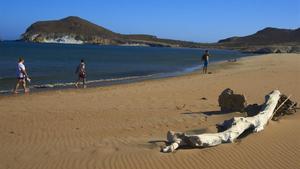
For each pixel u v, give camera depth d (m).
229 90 15.27
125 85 27.48
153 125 13.31
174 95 21.12
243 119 10.92
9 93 23.72
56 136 11.81
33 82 31.45
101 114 15.41
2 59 67.12
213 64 57.53
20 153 9.95
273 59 67.12
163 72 44.28
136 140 11.02
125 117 14.80
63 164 8.94
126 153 9.57
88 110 16.34
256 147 9.93
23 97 21.23
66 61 66.06
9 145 10.77
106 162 8.96
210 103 18.02
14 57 74.75
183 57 93.56
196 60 77.06
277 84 25.36
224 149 9.73
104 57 86.25
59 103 18.53
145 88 25.00
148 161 8.95
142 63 64.94
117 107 17.16
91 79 34.84
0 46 144.75
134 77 37.03
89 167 8.68
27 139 11.46
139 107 17.14
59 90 24.98
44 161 9.20
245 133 11.05
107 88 25.64
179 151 9.59
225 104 15.19
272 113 12.70
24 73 23.77
